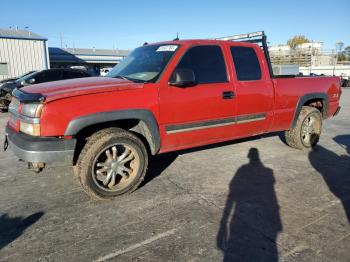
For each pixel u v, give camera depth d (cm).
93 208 367
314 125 613
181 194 405
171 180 454
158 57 444
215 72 459
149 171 491
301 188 425
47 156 344
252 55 508
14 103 399
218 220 338
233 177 466
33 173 484
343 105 1469
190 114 430
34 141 344
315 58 3369
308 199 390
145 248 288
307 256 276
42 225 329
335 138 722
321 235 309
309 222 334
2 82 1277
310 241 299
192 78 404
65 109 345
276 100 529
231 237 305
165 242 297
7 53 2475
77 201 386
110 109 368
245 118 493
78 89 362
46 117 339
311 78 591
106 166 382
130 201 385
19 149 352
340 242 297
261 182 446
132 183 399
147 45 506
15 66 2522
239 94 477
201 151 596
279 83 533
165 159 549
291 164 526
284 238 304
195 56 444
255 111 504
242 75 488
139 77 427
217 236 307
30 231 317
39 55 2617
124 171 398
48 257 275
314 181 450
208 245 292
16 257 275
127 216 347
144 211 359
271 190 418
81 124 353
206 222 334
